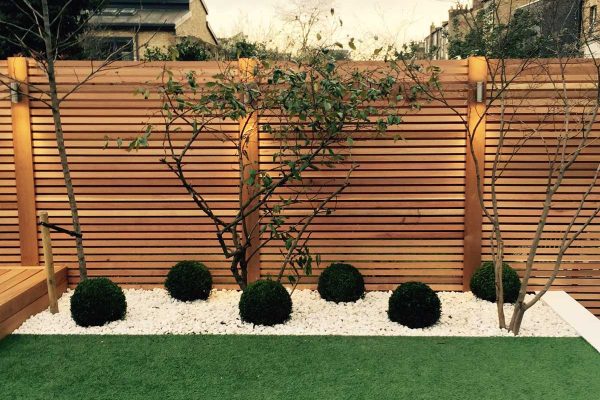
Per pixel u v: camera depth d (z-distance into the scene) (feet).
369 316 18.20
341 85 17.90
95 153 20.75
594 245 20.67
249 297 17.35
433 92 20.20
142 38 50.85
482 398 12.78
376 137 20.11
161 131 20.63
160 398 12.77
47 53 17.88
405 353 15.34
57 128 18.30
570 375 13.94
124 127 20.63
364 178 20.77
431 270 21.09
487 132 20.35
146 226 21.15
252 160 20.57
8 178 20.92
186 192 20.95
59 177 20.86
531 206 20.65
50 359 14.90
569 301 19.57
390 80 18.42
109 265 21.29
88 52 35.42
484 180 20.58
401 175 20.68
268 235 21.07
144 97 19.77
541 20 26.94
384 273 21.13
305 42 20.68
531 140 20.31
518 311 16.65
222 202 21.02
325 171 20.76
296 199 19.85
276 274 21.26
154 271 21.33
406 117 20.40
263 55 19.29
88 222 21.08
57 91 20.43
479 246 20.77
